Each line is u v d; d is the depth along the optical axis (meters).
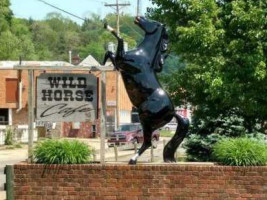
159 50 12.70
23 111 53.09
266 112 18.14
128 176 12.10
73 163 12.34
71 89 13.17
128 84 12.57
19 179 12.28
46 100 13.20
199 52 18.00
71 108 13.16
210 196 11.98
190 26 18.47
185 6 19.80
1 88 52.75
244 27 17.62
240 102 17.42
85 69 12.90
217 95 17.11
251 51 17.38
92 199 12.13
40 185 12.24
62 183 12.20
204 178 12.02
